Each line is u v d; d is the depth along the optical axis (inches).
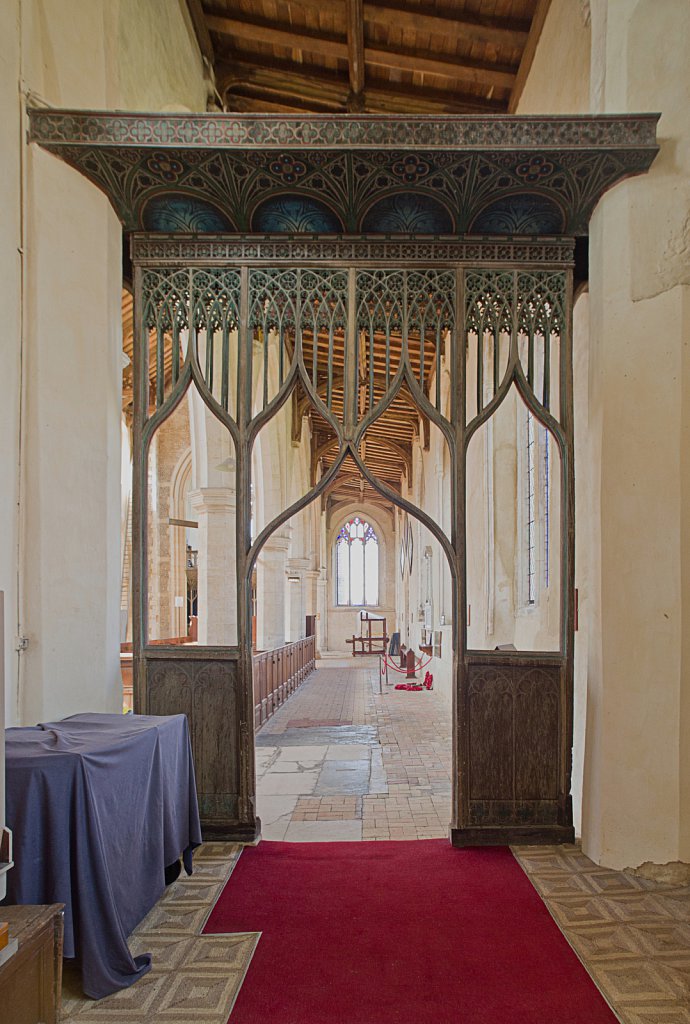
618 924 117.8
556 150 143.4
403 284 164.2
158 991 98.1
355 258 164.2
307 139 144.3
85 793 96.2
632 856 139.7
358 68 277.7
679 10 147.1
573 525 160.4
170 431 677.3
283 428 482.3
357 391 164.9
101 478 155.4
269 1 254.1
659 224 147.4
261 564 487.8
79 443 151.0
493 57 265.4
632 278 149.4
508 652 157.9
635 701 143.3
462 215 159.2
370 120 143.7
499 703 157.6
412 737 311.6
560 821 155.9
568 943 111.3
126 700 358.3
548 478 260.1
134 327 164.7
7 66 139.9
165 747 127.6
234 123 144.3
